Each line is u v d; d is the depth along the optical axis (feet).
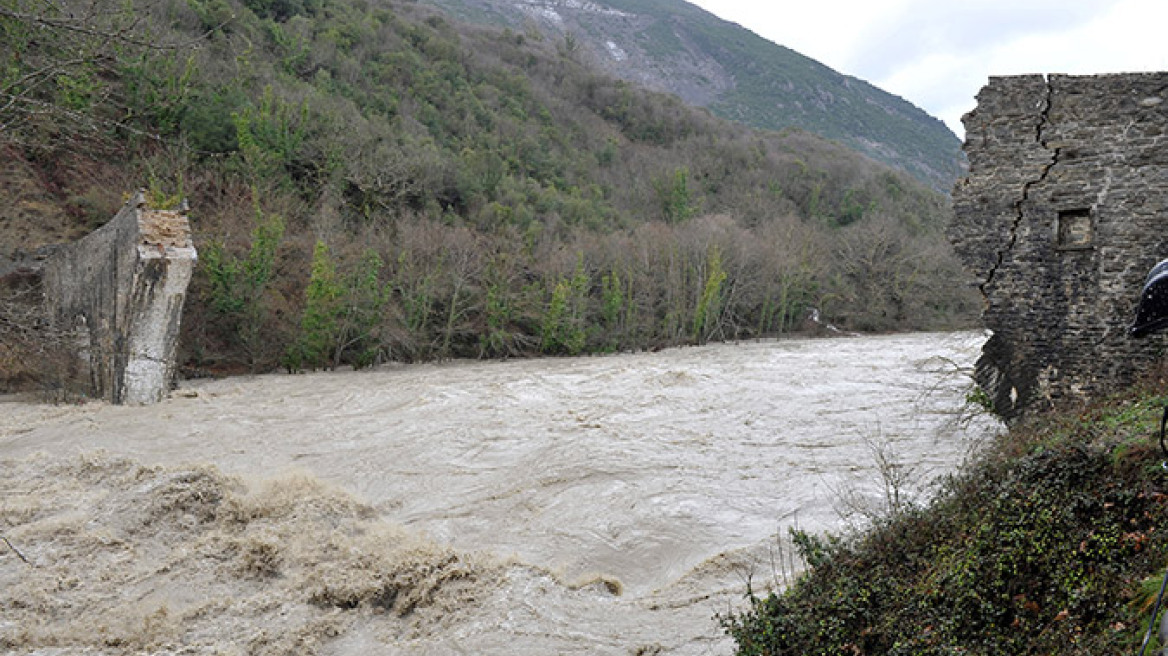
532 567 39.37
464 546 45.44
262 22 199.21
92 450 59.47
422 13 312.09
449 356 141.90
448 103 235.20
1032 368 43.83
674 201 227.81
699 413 80.18
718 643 30.96
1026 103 43.55
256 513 46.21
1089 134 42.22
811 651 21.63
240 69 161.99
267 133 147.13
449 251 144.05
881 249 197.47
